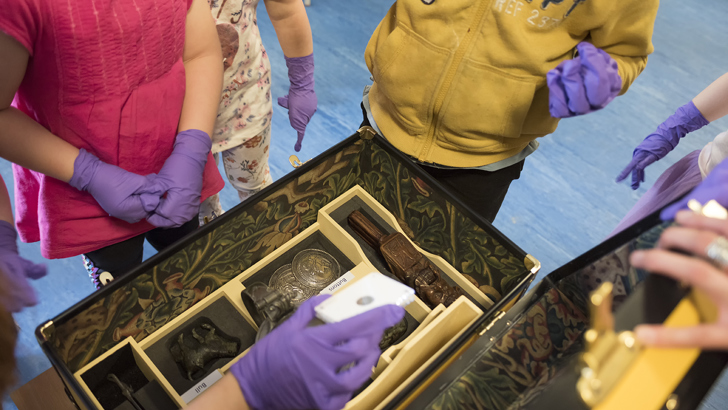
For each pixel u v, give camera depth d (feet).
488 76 3.59
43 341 2.71
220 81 4.12
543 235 7.18
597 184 7.93
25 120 3.27
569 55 3.59
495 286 3.71
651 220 1.82
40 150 3.31
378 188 4.07
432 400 2.13
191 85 3.97
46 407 3.70
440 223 3.78
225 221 3.32
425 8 3.55
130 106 3.48
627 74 3.45
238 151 5.55
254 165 5.79
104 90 3.28
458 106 3.77
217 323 3.52
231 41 4.50
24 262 3.37
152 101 3.58
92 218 3.92
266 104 5.31
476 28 3.48
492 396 2.02
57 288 6.05
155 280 3.22
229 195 7.24
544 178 7.87
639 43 3.36
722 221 1.45
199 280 3.56
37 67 3.08
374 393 2.80
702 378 1.42
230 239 3.49
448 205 3.58
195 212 4.00
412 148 4.30
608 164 8.23
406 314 3.55
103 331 3.15
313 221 4.12
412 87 3.89
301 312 2.45
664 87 9.74
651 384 1.35
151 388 3.23
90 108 3.34
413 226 4.06
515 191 7.64
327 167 3.76
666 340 1.36
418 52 3.73
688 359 1.37
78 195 3.74
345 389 2.32
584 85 2.99
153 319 3.45
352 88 8.98
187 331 3.48
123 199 3.55
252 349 2.41
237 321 3.54
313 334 2.24
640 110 9.18
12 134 3.18
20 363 5.41
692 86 9.87
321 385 2.28
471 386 2.10
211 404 2.31
